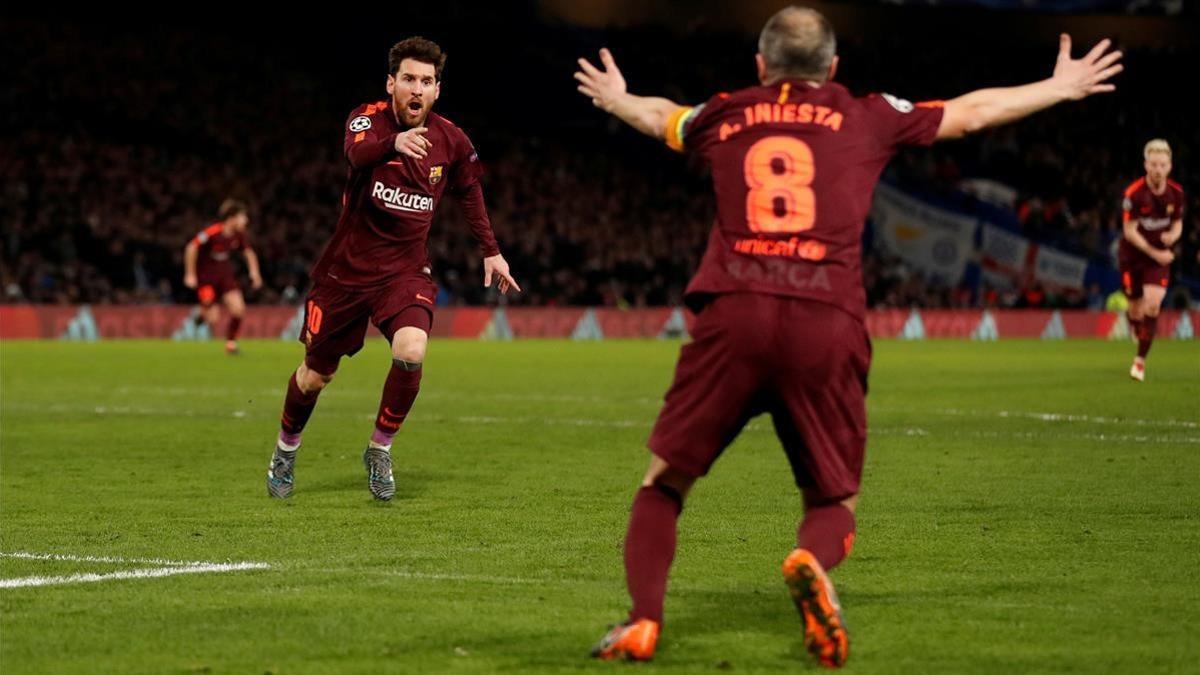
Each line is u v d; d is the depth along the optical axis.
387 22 124.12
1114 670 11.32
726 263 12.13
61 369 54.00
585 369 55.16
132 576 15.30
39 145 100.12
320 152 109.44
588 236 106.12
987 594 14.30
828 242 12.08
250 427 32.69
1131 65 121.81
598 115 122.62
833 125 12.30
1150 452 27.06
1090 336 96.12
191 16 122.94
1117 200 112.25
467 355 66.25
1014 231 102.31
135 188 98.75
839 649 11.22
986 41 125.56
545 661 11.71
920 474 23.97
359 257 20.89
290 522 19.09
